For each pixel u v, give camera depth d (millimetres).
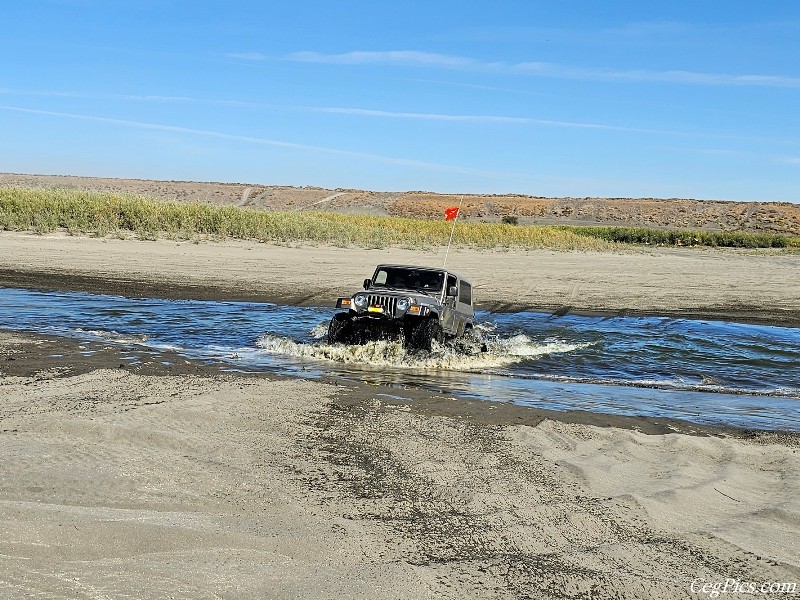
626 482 6355
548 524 5312
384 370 11734
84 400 8070
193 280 22438
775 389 11656
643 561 4762
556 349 14766
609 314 19828
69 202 35969
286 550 4582
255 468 6184
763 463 7223
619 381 11773
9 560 4043
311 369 11352
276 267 26141
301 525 5016
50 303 17562
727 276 30891
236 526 4887
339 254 31438
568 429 8117
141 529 4629
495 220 109750
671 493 6039
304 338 14461
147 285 21156
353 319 13367
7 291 19172
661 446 7664
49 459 5902
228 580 4074
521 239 46562
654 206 129625
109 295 19281
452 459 6770
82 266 24078
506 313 19516
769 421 9328
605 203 132500
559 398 10188
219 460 6312
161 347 12664
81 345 12258
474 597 4160
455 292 14711
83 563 4117
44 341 12445
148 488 5488
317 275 24781
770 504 5965
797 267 38062
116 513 4934
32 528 4484
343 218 54531
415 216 116812
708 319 19375
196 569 4168
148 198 41531
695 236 67562
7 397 8133
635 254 43625
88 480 5516
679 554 4898
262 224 37062
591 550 4891
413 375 11422
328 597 3975
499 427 8102
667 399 10508
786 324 18953
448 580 4352
